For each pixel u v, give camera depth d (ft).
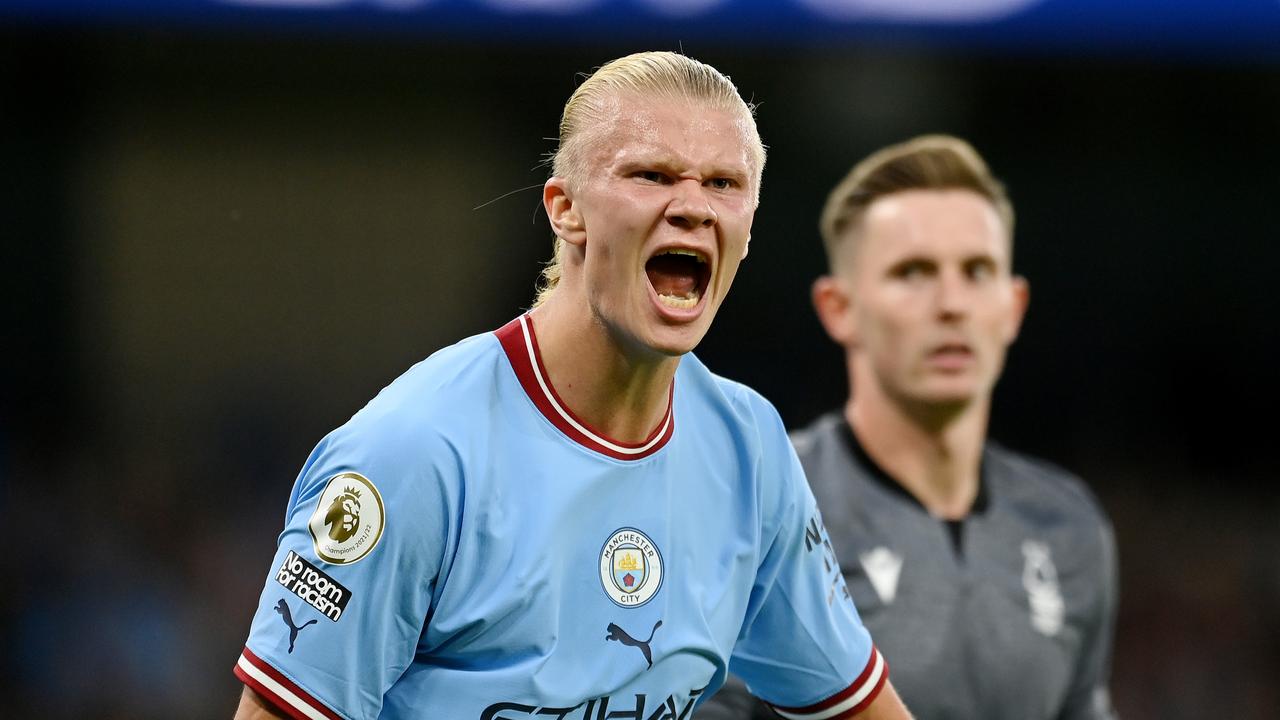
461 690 17.30
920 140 31.30
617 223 17.06
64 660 77.51
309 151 87.61
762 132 88.99
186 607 81.30
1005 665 29.14
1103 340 91.76
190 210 87.40
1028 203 91.30
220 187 87.45
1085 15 69.41
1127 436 91.86
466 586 17.13
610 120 17.29
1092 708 30.86
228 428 87.25
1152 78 87.97
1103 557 30.83
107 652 78.23
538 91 87.56
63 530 82.84
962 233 29.63
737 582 19.31
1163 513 89.92
